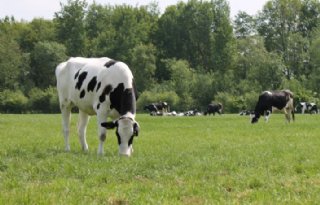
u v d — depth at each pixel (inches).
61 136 883.4
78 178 417.1
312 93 3348.9
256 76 3631.9
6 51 3858.3
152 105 2856.8
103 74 606.2
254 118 1439.5
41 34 4515.3
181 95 3639.3
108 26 4503.0
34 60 4116.6
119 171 433.1
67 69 665.0
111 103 597.3
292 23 4394.7
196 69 4311.0
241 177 407.2
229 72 3956.7
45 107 3649.1
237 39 4566.9
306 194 344.8
